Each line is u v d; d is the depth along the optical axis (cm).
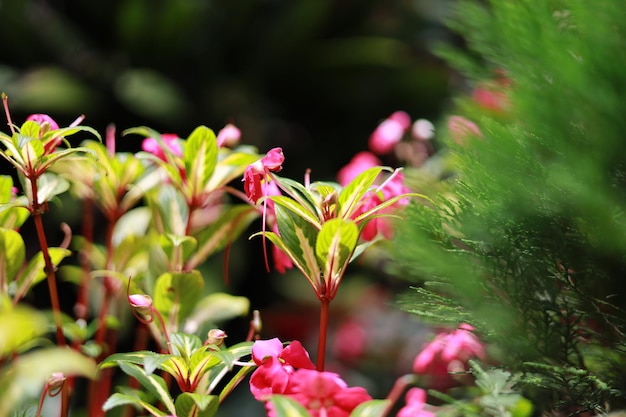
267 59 303
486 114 122
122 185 128
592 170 112
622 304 113
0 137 114
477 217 115
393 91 312
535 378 113
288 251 114
